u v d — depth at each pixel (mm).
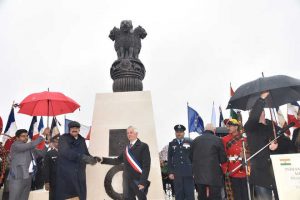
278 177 3635
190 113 12336
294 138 5328
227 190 5879
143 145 5543
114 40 9992
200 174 5547
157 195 7371
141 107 8250
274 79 4559
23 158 6219
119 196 7137
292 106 9859
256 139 4641
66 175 5645
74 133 5980
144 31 9922
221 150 5598
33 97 6441
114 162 6133
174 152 7477
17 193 6047
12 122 11148
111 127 8039
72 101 6820
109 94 8375
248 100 5414
